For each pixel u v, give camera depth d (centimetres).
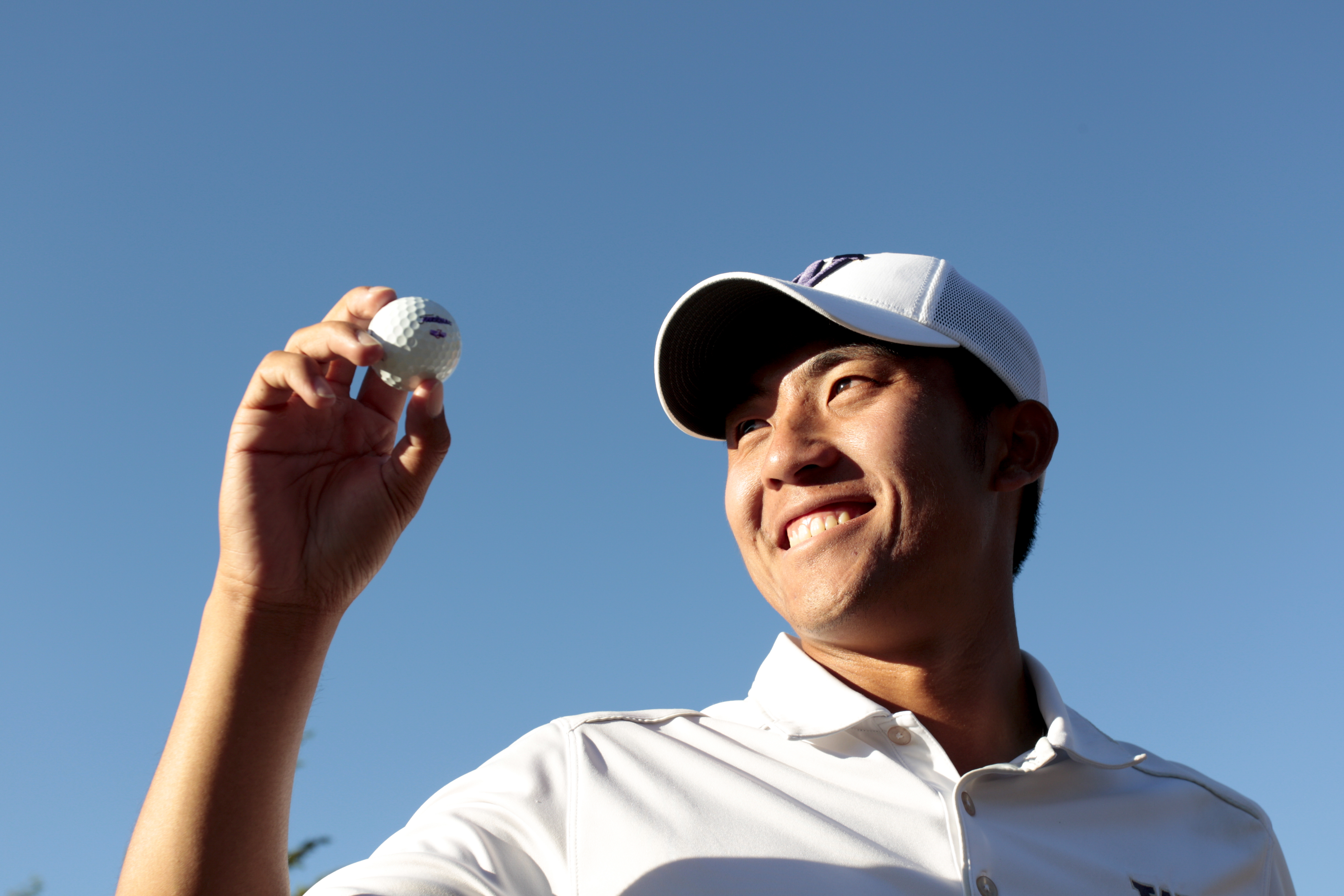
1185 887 254
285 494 214
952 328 300
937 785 241
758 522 296
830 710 254
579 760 241
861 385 291
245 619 206
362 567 218
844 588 269
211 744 196
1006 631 293
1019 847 236
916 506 274
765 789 234
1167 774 286
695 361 325
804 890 215
